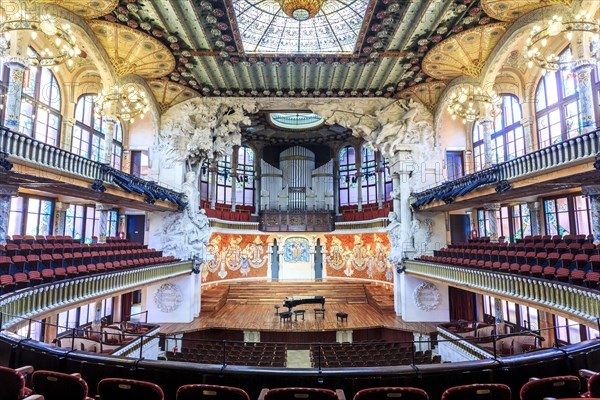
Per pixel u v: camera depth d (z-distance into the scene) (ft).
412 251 73.15
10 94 34.68
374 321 70.74
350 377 17.38
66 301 36.01
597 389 12.59
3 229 34.63
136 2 44.45
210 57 59.00
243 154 109.50
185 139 74.02
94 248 50.93
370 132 76.43
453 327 57.36
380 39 53.93
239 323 68.95
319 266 107.76
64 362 18.37
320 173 108.68
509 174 42.96
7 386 12.58
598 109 45.70
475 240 68.69
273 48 57.93
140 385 13.11
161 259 62.69
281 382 17.43
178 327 66.08
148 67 60.29
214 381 17.53
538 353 18.44
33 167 33.60
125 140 73.36
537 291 36.27
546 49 52.65
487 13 44.80
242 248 102.58
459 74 62.39
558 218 53.88
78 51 34.40
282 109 77.51
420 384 17.34
